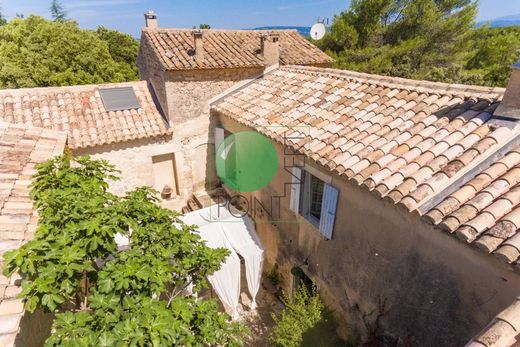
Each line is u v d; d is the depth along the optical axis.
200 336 4.29
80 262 3.83
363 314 6.34
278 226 9.15
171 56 10.95
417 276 4.98
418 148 5.32
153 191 5.68
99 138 10.45
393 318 5.60
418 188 4.58
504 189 4.18
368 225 5.79
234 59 11.55
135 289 3.90
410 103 6.62
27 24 23.11
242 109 9.89
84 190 4.93
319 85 9.25
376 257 5.75
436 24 23.55
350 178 5.41
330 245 7.01
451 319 4.57
